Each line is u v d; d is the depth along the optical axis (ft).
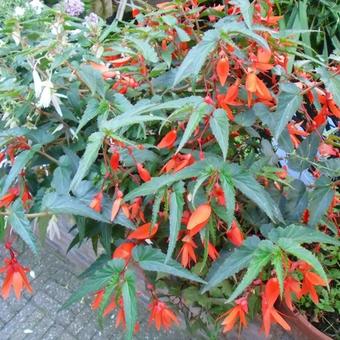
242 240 1.84
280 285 1.52
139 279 3.10
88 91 2.19
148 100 2.02
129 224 1.84
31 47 2.22
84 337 3.52
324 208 1.97
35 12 2.80
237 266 1.68
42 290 3.83
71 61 2.20
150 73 2.22
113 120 1.69
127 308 1.70
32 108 2.10
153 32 2.25
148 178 1.86
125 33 2.44
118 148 1.86
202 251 2.17
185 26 2.36
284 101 1.92
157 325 2.00
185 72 1.75
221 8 2.55
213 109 1.70
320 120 2.15
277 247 1.59
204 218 1.63
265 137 2.44
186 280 2.43
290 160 2.17
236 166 1.66
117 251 1.90
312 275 1.74
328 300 2.63
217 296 2.29
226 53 1.86
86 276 2.15
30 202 2.08
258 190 1.62
